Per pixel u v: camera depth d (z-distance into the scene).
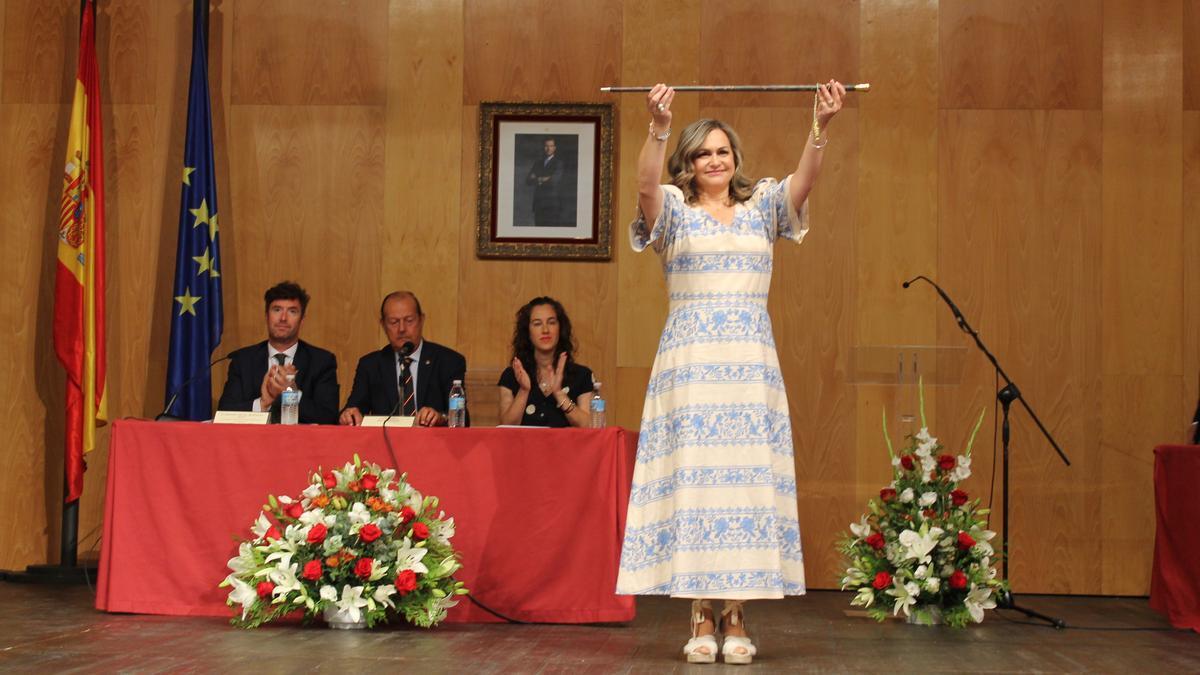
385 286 7.27
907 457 5.62
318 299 7.27
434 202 7.29
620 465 5.10
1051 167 7.12
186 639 4.54
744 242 4.20
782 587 4.09
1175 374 7.03
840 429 7.09
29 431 7.25
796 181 4.21
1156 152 7.10
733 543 4.07
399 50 7.35
